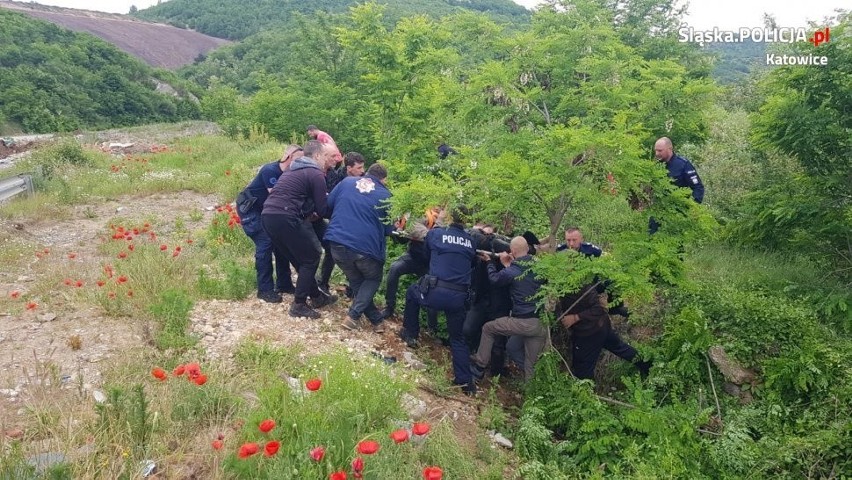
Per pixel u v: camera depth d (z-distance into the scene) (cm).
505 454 486
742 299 646
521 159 595
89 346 506
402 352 607
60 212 1016
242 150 1769
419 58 1112
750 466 479
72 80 4528
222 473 354
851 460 467
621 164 533
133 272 644
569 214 658
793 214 737
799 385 545
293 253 591
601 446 496
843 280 738
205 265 733
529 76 769
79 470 336
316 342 558
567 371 629
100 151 1808
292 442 368
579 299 585
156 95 4991
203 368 468
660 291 695
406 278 747
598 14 1004
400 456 389
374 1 1245
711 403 566
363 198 601
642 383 604
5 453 340
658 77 877
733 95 1719
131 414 383
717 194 1002
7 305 585
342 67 1912
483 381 648
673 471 455
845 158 709
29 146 2144
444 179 677
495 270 618
